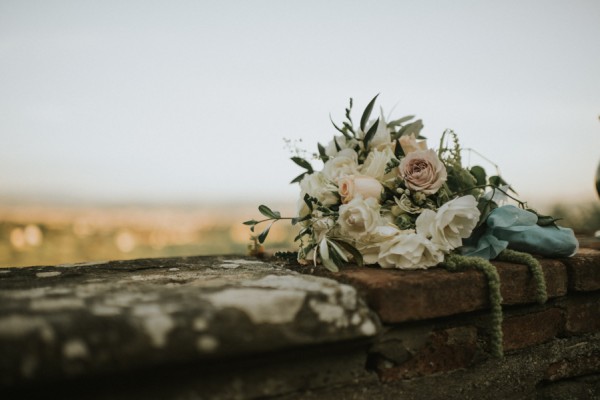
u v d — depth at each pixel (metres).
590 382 1.08
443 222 0.91
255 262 1.19
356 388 0.79
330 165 1.10
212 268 1.06
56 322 0.54
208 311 0.62
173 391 0.64
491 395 0.93
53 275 0.94
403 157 1.09
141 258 1.29
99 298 0.66
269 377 0.71
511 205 1.03
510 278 0.91
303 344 0.67
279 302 0.68
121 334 0.56
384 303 0.77
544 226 1.05
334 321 0.71
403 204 1.01
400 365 0.83
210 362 0.63
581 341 1.07
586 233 1.75
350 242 1.00
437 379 0.87
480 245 0.99
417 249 0.90
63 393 0.58
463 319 0.89
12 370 0.50
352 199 1.00
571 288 1.01
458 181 1.08
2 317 0.54
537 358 1.00
